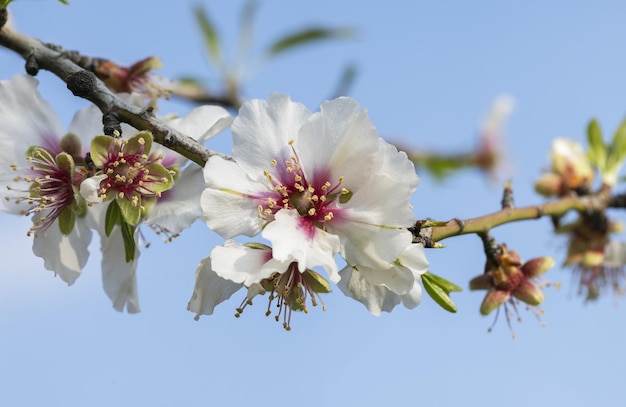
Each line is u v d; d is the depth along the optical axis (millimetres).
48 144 434
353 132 407
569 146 523
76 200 421
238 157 409
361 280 421
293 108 413
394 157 407
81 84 416
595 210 515
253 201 407
